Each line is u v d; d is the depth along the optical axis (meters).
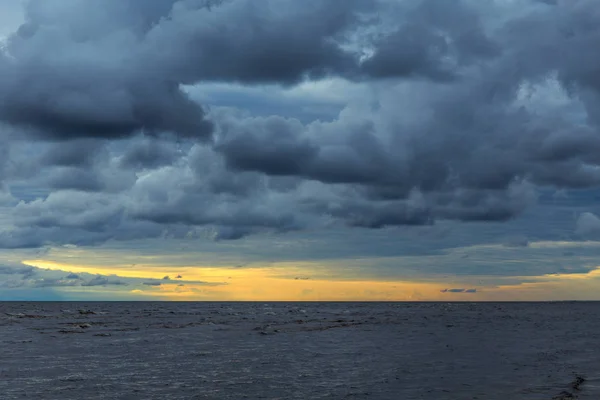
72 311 143.88
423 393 27.45
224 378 31.94
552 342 54.12
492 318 110.44
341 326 77.56
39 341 52.09
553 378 31.58
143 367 36.03
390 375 33.03
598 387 28.59
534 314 138.62
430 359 40.47
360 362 38.72
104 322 84.12
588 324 87.44
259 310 163.50
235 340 54.72
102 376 32.44
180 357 41.19
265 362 38.66
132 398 26.36
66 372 33.81
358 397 26.53
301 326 76.81
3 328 68.44
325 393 27.58
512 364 37.72
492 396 26.47
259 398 26.38
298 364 37.72
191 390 28.34
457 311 164.00
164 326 74.62
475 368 35.88
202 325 77.25
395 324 83.94
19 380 30.97
